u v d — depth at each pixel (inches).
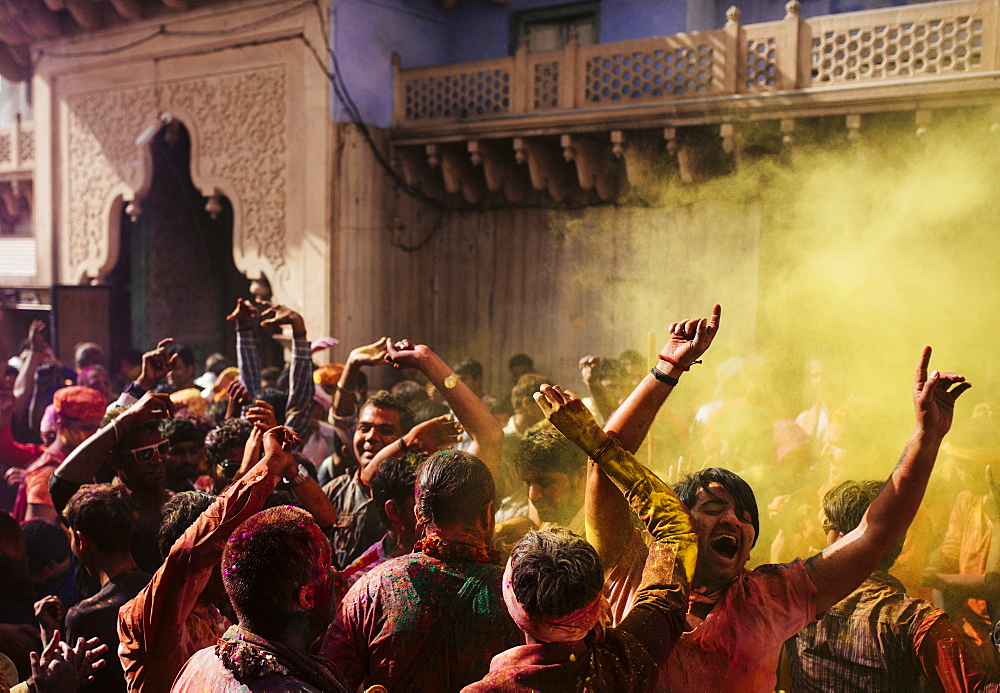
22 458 235.5
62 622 110.5
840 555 76.2
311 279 375.2
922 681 104.9
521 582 61.8
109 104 446.3
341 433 167.2
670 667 75.4
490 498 86.7
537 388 192.2
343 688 71.5
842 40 289.0
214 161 408.2
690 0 362.0
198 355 488.1
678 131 318.7
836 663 95.6
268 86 386.3
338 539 142.4
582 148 339.9
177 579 76.3
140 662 83.1
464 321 401.1
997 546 118.3
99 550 110.7
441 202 404.5
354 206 376.2
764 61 295.6
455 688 79.7
